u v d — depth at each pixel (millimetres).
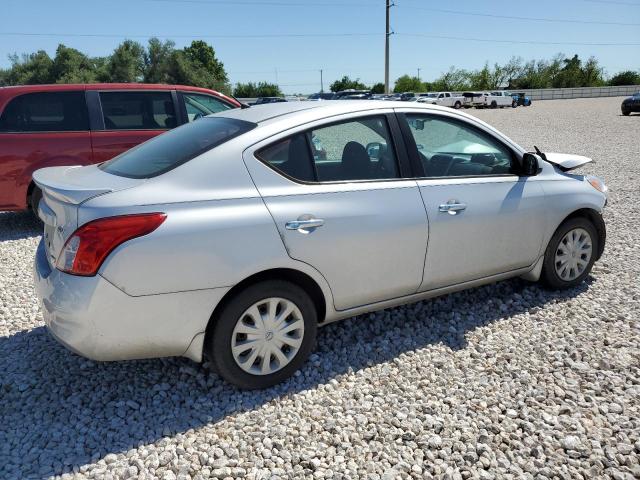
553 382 3250
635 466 2553
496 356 3557
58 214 2926
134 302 2734
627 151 14031
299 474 2535
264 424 2893
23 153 6559
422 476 2529
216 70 90188
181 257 2771
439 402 3068
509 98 45406
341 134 3389
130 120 7117
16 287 4930
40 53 65500
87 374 3391
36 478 2496
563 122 25000
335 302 3348
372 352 3639
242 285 3010
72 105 6828
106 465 2588
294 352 3244
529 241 4145
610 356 3523
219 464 2590
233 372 3061
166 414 2990
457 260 3773
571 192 4352
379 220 3354
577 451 2654
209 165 2992
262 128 3193
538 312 4184
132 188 2842
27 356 3623
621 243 5934
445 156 3816
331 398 3123
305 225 3086
